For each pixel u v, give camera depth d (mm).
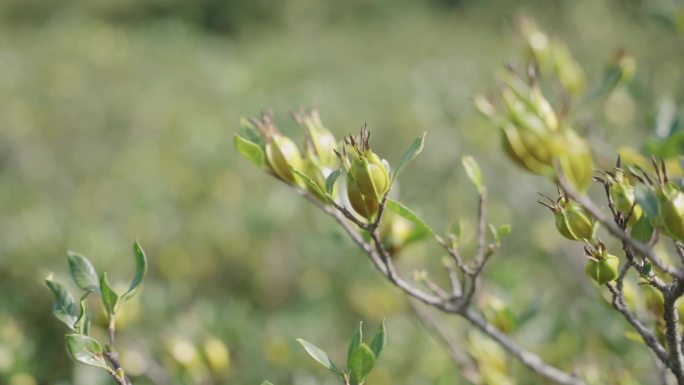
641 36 7234
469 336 2264
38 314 4121
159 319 3334
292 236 4848
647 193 1255
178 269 4781
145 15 16609
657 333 1643
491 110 1563
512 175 5086
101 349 1477
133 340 2887
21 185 6188
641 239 1338
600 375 2475
